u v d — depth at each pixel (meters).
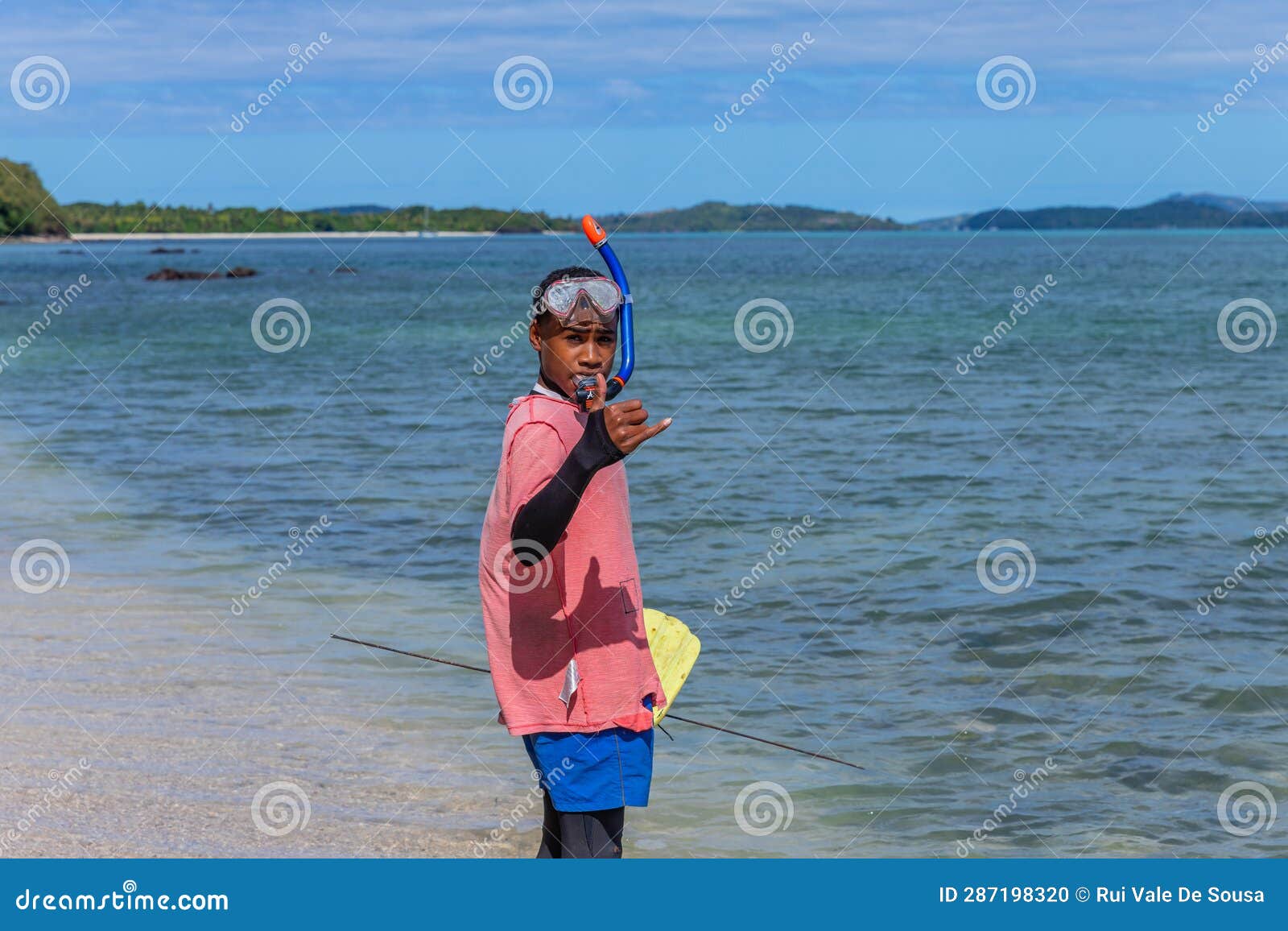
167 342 27.50
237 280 65.19
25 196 132.62
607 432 2.75
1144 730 5.30
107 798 4.46
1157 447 12.44
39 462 12.15
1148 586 7.43
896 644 6.47
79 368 21.88
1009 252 111.31
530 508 2.84
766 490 10.34
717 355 23.08
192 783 4.61
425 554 8.30
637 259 95.50
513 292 50.88
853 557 8.16
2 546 8.53
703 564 8.08
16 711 5.31
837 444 12.78
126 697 5.52
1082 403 15.90
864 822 4.46
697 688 5.87
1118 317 31.77
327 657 6.12
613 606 3.10
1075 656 6.25
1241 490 10.16
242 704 5.45
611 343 3.14
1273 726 5.32
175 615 6.82
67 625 6.62
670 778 4.84
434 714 5.37
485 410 15.95
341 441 13.36
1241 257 85.19
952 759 5.02
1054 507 9.64
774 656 6.31
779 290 47.97
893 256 98.56
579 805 3.10
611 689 3.09
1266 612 6.93
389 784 4.62
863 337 26.77
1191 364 20.62
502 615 3.10
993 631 6.64
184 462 12.05
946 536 8.73
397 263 94.75
